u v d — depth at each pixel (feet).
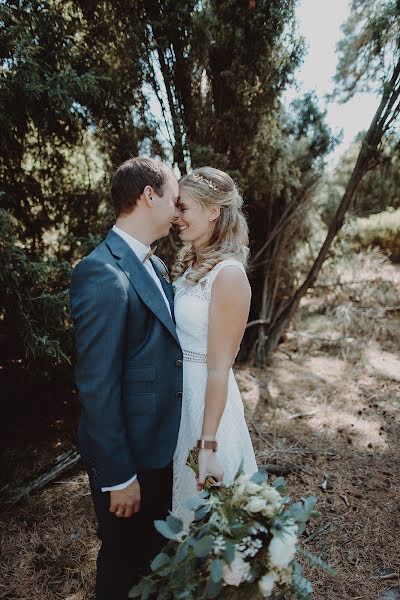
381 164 11.44
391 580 6.01
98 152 10.38
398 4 9.09
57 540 6.70
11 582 5.92
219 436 5.05
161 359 4.56
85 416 4.46
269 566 3.60
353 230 14.20
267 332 13.62
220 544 3.48
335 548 6.55
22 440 9.05
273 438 9.60
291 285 14.38
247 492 3.76
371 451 9.12
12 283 7.72
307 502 3.88
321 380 12.44
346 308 15.15
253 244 13.03
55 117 8.56
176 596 3.56
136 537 4.97
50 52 8.32
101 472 4.10
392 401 11.19
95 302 4.05
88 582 5.98
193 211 5.11
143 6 8.79
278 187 11.51
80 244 9.77
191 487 5.10
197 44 8.97
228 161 10.19
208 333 4.81
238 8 8.79
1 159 8.91
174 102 9.79
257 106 9.80
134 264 4.49
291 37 9.29
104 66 9.23
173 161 10.11
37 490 7.78
